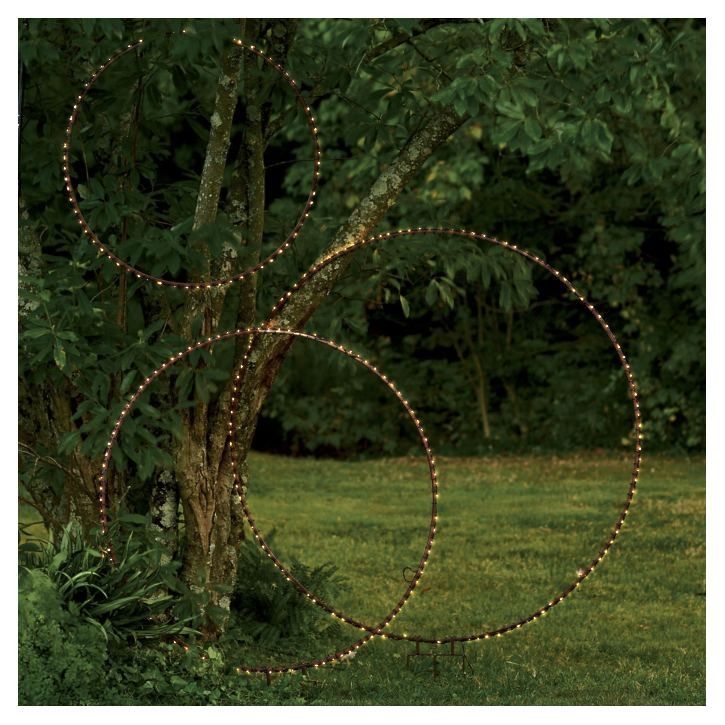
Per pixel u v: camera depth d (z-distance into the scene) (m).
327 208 14.52
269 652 6.78
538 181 16.17
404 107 7.36
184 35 5.83
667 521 11.28
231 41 6.03
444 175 13.46
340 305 7.86
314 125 6.25
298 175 14.72
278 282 7.42
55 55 6.30
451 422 17.25
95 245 6.24
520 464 15.52
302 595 7.16
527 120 7.69
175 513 6.55
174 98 9.66
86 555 5.83
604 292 15.93
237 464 6.23
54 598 5.54
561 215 16.14
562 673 6.61
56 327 5.83
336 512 12.05
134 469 6.65
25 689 5.40
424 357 17.69
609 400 16.39
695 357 15.27
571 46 7.68
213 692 5.76
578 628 7.71
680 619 7.94
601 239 15.79
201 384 6.04
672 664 6.86
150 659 5.88
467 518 11.68
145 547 6.42
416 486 13.84
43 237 7.06
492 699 6.05
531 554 10.03
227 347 7.42
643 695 6.18
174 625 6.01
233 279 6.10
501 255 7.75
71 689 5.50
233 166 7.73
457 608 8.27
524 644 7.34
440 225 8.66
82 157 6.88
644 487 13.31
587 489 13.30
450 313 17.17
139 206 6.52
